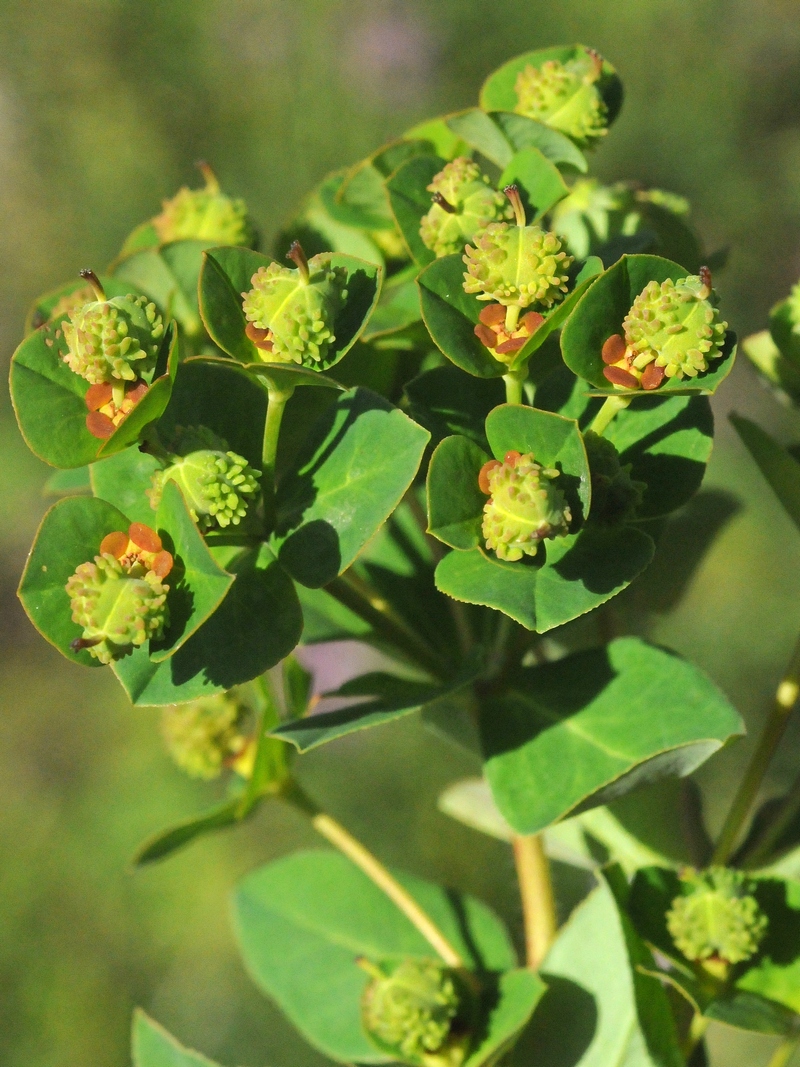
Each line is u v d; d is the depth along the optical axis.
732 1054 0.34
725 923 0.14
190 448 0.14
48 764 0.46
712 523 0.17
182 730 0.16
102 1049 0.41
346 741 0.42
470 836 0.41
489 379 0.14
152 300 0.16
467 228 0.15
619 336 0.14
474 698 0.15
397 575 0.16
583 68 0.15
